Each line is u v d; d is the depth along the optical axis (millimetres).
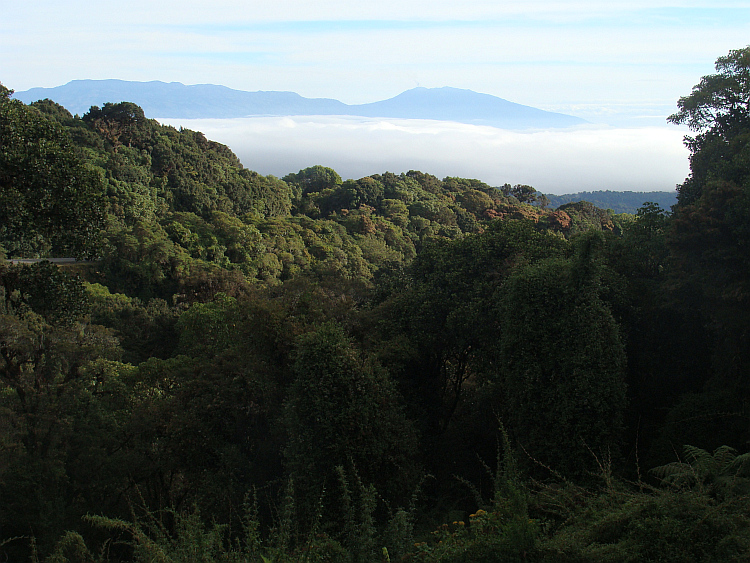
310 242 63406
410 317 14180
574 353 10445
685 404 10375
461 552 5043
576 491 6332
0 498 10219
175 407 13102
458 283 14078
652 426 11891
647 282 13688
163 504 12906
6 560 9617
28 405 11820
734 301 10555
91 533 10695
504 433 6965
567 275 11125
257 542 5730
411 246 75125
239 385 12883
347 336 13422
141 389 16844
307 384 10648
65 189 10133
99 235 11125
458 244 15281
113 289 39469
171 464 12469
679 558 4391
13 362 12812
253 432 12969
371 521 6211
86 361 13969
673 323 12820
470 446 13781
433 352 14266
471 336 13367
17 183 9859
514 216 72188
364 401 10672
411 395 13805
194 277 41219
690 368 12656
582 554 4562
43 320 12750
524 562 4812
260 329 13852
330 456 10258
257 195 79750
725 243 10695
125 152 61344
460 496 11844
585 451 9961
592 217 61344
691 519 4680
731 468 5996
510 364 11430
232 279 42312
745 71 13672
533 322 10984
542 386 10727
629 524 4812
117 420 14477
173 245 44531
